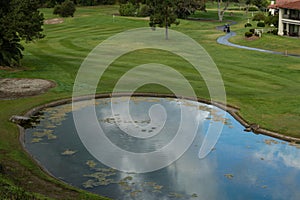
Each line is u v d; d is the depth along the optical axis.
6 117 25.70
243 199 16.55
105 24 79.00
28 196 14.86
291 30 63.31
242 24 85.88
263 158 20.39
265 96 30.52
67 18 86.94
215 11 121.94
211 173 18.81
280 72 38.62
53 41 59.59
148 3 66.94
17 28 36.44
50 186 16.88
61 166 19.39
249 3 118.00
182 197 16.62
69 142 22.34
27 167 18.62
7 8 38.12
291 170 19.05
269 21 75.31
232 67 40.91
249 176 18.48
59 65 41.62
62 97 30.25
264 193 17.00
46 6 108.00
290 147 21.81
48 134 23.47
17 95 30.58
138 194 16.84
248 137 23.28
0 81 34.66
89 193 16.47
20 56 40.34
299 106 27.83
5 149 20.67
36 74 37.50
